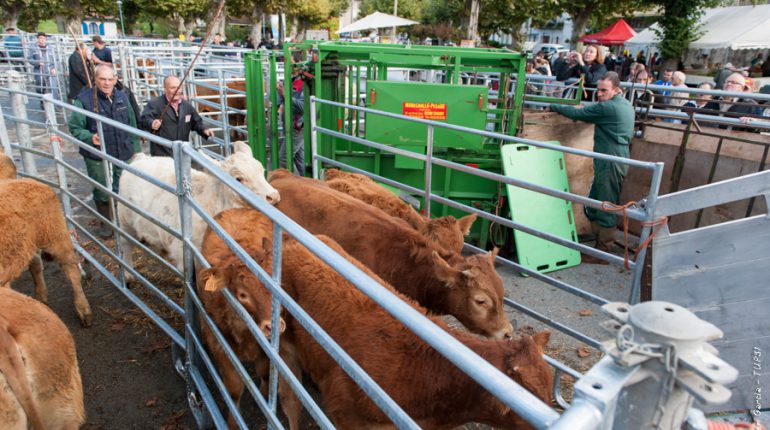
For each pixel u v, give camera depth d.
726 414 2.90
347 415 2.52
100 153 4.17
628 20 29.06
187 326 3.37
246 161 4.00
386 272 3.54
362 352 2.46
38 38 14.06
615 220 5.91
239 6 32.34
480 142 5.73
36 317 2.49
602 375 0.96
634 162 3.04
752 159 5.78
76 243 5.29
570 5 23.44
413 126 5.82
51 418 2.54
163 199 4.32
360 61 6.29
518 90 6.04
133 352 4.15
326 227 3.88
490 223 6.09
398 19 22.45
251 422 3.49
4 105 13.68
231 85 10.48
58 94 14.09
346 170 6.44
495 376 1.11
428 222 4.02
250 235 3.25
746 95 6.07
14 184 3.77
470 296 3.08
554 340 4.44
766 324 2.72
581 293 3.46
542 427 0.98
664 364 0.94
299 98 7.81
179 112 6.33
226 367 3.09
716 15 20.61
